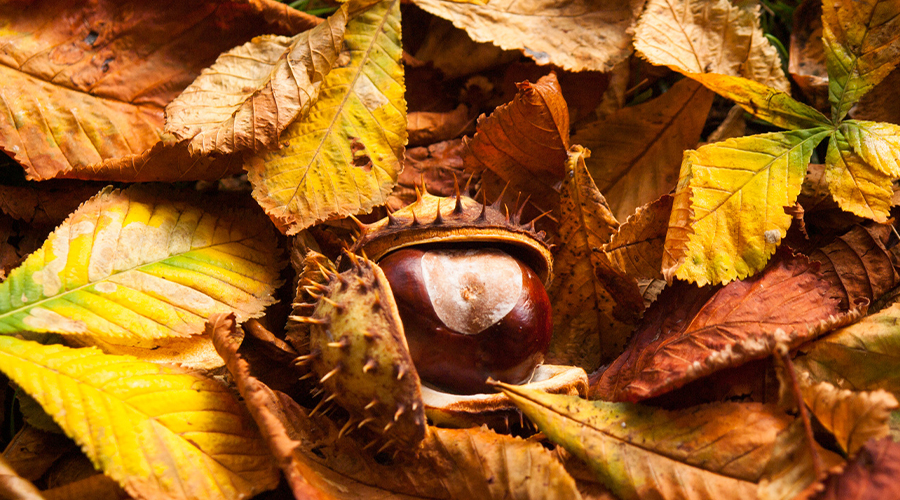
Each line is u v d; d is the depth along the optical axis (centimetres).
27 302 30
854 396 29
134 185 32
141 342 31
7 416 32
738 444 30
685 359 31
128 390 30
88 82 32
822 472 28
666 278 32
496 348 31
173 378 30
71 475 31
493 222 31
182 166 32
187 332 31
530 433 32
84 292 31
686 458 30
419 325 31
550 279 33
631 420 30
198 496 29
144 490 29
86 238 31
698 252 32
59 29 32
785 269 32
